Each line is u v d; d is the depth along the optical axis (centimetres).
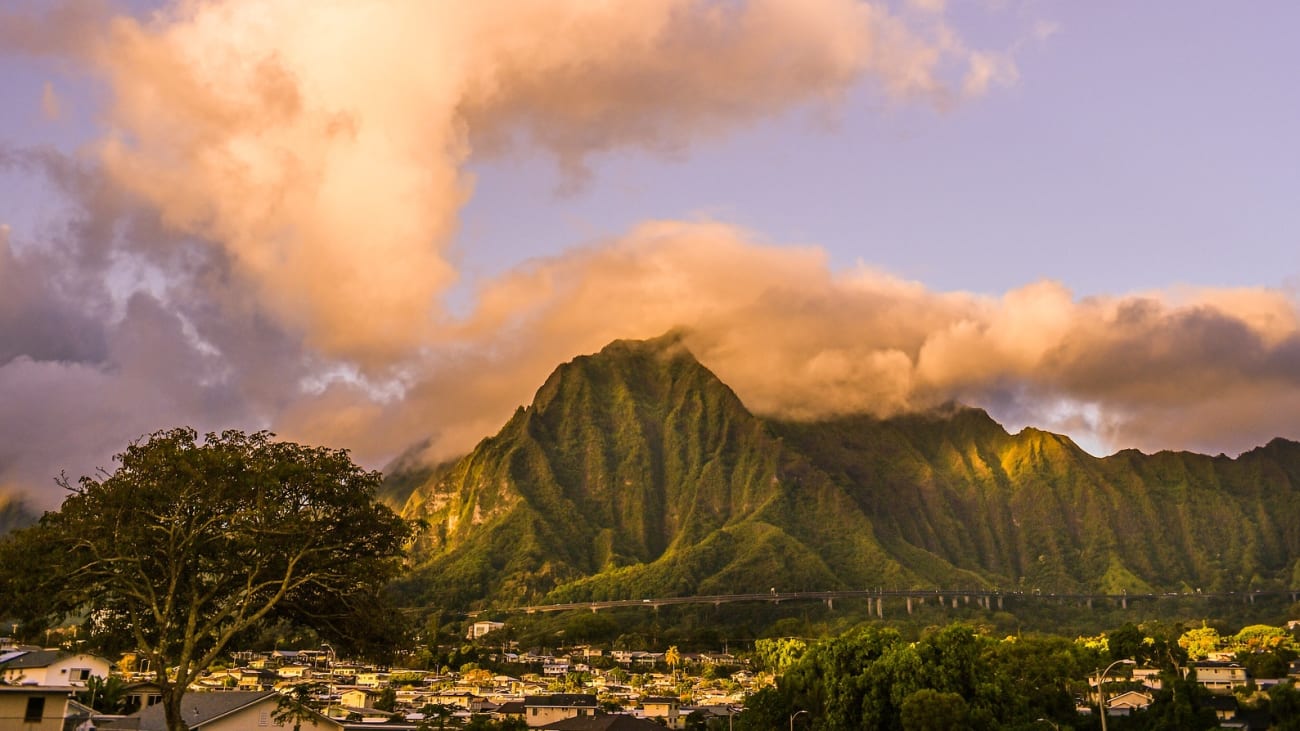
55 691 7731
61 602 5759
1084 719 15825
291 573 6059
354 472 6216
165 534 5884
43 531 5716
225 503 5872
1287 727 14462
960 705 12419
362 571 6094
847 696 13688
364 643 6419
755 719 15000
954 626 14050
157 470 5784
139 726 10312
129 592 5872
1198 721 14538
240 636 6425
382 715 17038
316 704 15050
